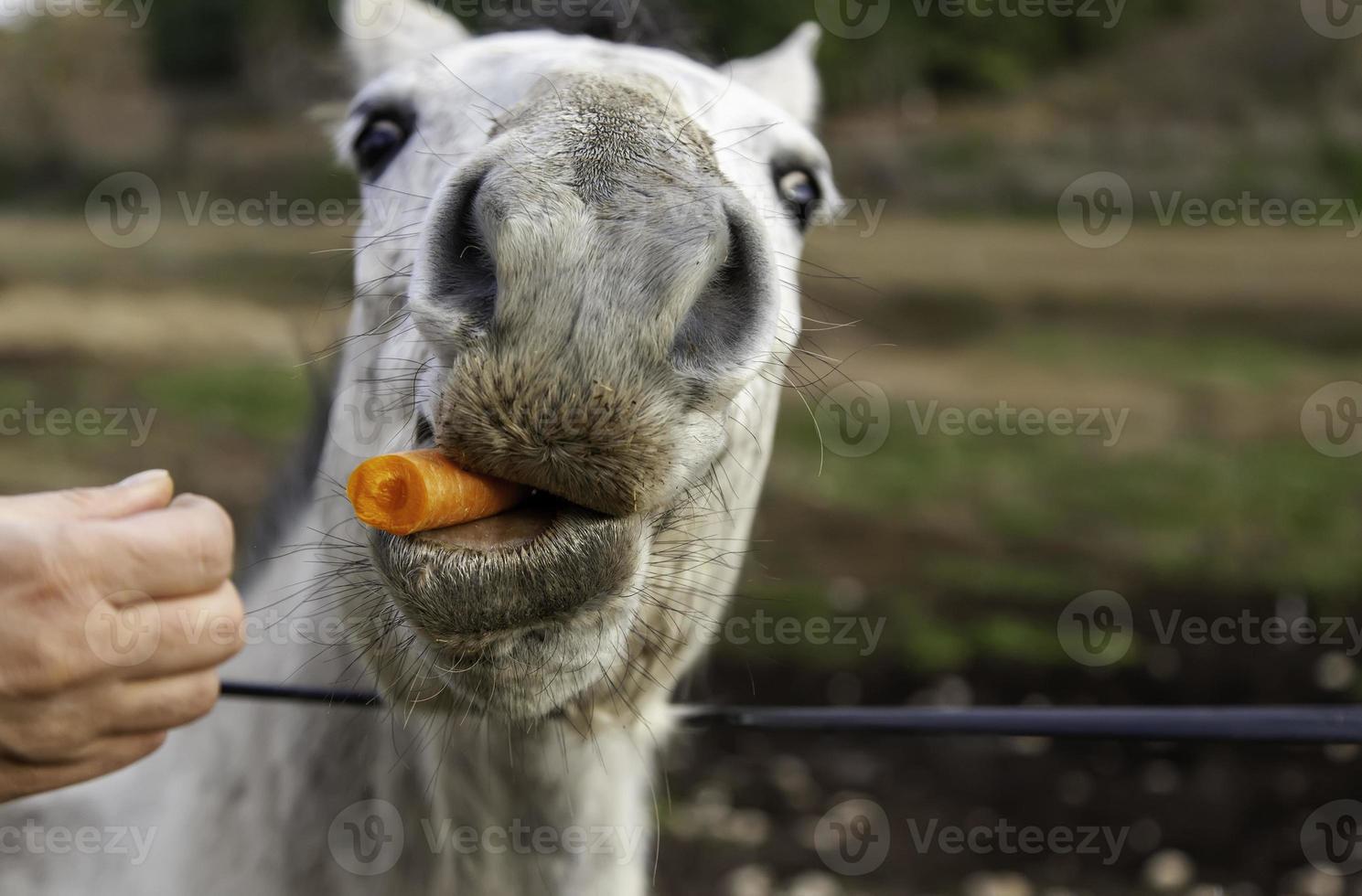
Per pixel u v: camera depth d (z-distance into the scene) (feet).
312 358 5.52
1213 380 32.30
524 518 3.41
